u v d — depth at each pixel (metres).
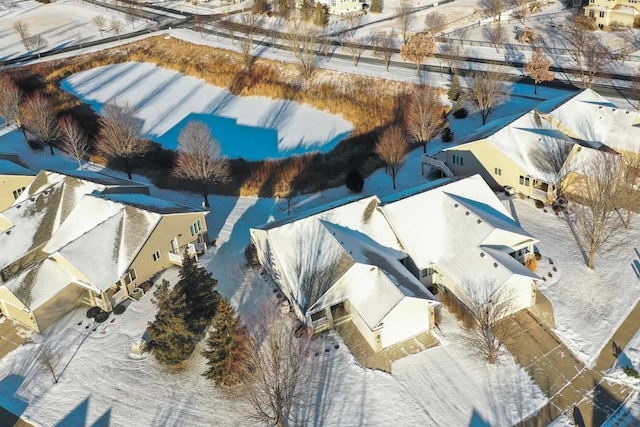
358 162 67.06
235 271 50.44
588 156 53.97
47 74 100.81
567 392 36.97
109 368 41.81
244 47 94.19
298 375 39.41
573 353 39.50
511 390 37.41
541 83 78.75
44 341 44.62
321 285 42.62
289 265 44.84
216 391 39.38
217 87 92.62
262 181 64.44
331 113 81.12
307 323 42.28
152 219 48.94
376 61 91.31
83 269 45.84
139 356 42.59
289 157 69.56
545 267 47.06
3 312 47.72
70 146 71.44
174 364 40.75
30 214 52.97
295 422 36.53
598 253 48.09
